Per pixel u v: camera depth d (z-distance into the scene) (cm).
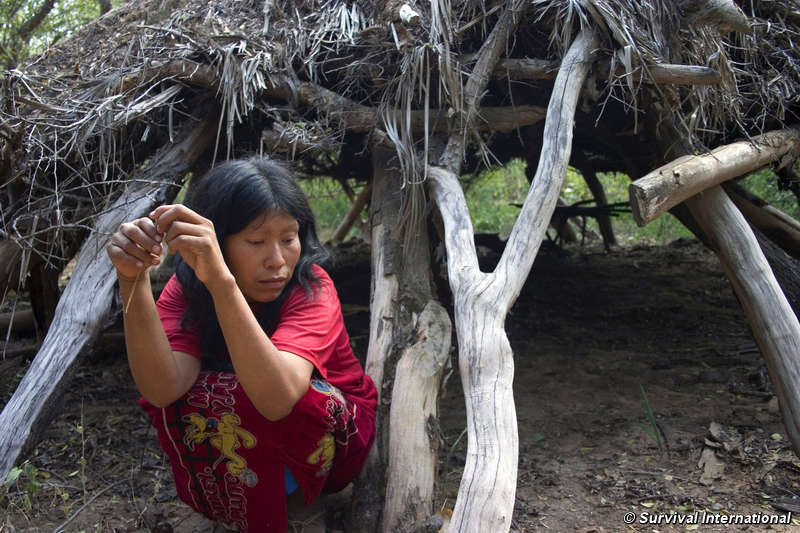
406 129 288
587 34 292
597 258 657
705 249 672
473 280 232
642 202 252
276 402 179
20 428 231
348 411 207
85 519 240
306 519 216
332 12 332
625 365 388
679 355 401
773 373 261
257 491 198
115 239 167
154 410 201
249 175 187
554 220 676
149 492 260
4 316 418
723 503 247
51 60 381
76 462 283
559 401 342
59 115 298
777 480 259
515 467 186
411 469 217
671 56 312
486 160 308
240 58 303
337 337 206
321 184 595
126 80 305
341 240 698
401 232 293
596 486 262
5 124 281
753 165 309
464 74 309
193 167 343
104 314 260
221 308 168
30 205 297
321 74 339
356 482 226
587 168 609
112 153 316
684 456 282
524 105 327
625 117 389
